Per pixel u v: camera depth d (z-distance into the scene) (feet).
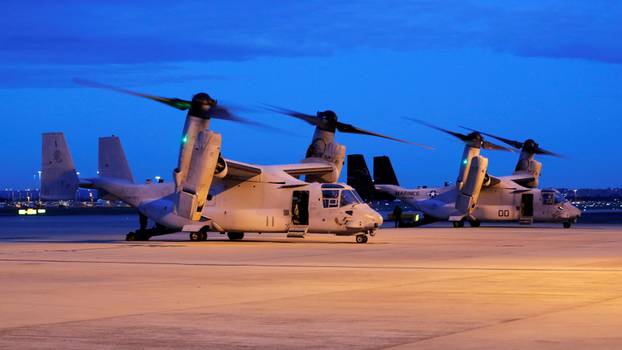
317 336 49.80
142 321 55.72
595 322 54.95
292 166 180.55
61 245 149.07
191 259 113.39
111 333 51.01
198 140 149.18
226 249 136.26
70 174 182.50
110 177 179.42
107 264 104.27
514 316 57.88
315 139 186.39
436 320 56.03
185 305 63.82
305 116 185.16
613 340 48.08
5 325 54.08
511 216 259.80
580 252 130.00
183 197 150.92
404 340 48.39
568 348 45.70
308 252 128.77
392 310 60.95
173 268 98.07
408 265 103.04
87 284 79.66
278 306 63.26
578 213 257.14
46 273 91.35
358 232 158.71
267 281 82.48
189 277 86.79
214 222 163.94
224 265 102.89
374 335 50.11
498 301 66.23
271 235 194.18
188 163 151.74
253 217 162.30
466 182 244.01
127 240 167.02
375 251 131.54
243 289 75.15
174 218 163.02
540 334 50.19
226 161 156.04
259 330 52.01
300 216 160.86
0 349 45.85
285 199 161.58
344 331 51.57
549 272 92.94
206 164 149.69
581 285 78.48
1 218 409.08
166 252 128.36
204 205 159.53
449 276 88.12
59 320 56.24
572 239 175.01
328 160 185.47
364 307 62.64
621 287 76.64
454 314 58.90
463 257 118.21
